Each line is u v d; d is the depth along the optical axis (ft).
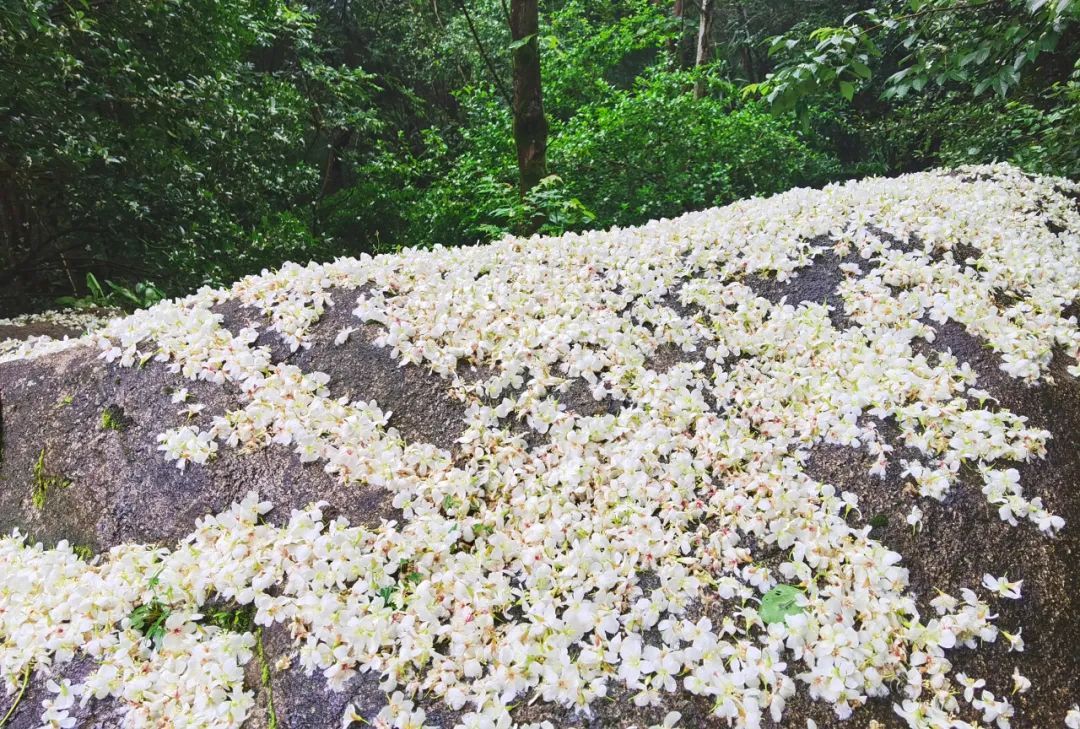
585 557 5.10
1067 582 4.99
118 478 6.24
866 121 33.19
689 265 7.79
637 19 31.63
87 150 16.63
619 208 23.61
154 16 18.66
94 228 19.26
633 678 4.39
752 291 7.52
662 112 23.97
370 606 4.84
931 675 4.44
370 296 7.42
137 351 7.06
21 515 6.43
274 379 6.52
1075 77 14.78
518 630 4.65
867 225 8.34
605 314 7.13
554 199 16.44
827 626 4.59
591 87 31.40
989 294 7.24
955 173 11.35
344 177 43.37
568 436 6.05
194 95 19.66
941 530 5.23
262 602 5.00
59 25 15.34
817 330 6.88
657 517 5.44
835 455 5.78
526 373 6.66
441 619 4.88
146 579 5.29
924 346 6.66
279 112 26.68
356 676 4.61
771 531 5.28
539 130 18.21
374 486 5.74
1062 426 5.98
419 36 47.52
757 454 5.83
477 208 23.38
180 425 6.40
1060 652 4.67
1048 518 5.20
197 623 5.12
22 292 20.01
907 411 5.86
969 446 5.58
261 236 23.29
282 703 4.58
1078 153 12.90
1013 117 16.03
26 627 5.15
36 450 6.73
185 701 4.65
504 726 4.23
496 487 5.81
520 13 17.35
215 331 7.11
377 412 6.25
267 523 5.56
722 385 6.47
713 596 4.92
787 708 4.34
